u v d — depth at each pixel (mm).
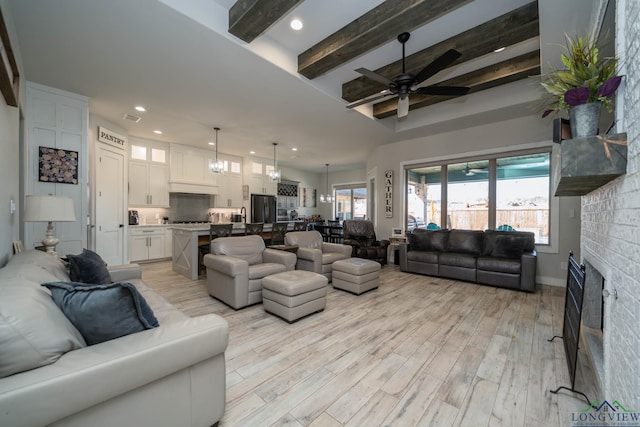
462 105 4492
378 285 4074
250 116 4488
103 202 4668
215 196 7293
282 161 8594
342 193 10859
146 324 1285
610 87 1267
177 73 3113
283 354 2178
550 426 1469
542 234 4410
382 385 1805
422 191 5777
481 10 2525
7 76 1729
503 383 1834
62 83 3330
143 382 1115
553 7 2164
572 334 1899
